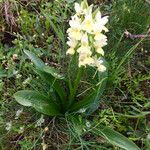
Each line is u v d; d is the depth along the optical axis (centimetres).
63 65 23
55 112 21
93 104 21
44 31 26
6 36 25
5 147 20
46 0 27
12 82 23
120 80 22
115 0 25
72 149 19
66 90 22
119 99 22
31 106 21
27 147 19
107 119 20
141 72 24
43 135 20
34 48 24
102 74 21
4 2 26
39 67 20
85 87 22
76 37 18
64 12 26
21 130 20
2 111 21
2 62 24
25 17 25
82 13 18
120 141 19
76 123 20
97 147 20
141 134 21
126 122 22
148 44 24
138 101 23
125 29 23
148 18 24
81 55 18
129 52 22
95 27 17
